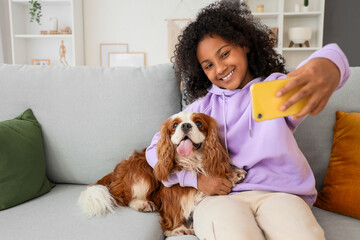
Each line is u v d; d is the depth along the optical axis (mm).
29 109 1657
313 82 779
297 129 1504
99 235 1105
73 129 1617
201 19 1374
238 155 1271
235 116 1318
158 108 1622
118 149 1602
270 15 4113
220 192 1229
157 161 1297
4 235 1097
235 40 1293
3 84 1676
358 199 1251
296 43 4188
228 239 910
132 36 4539
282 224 954
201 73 1510
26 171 1423
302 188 1195
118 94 1628
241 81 1352
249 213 1042
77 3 4266
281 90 762
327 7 4367
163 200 1327
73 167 1620
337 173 1352
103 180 1509
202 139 1217
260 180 1221
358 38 4387
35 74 1695
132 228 1166
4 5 4484
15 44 4273
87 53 4590
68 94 1646
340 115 1467
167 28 4418
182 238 1158
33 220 1217
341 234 1140
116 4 4480
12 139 1421
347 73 928
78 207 1350
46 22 4504
